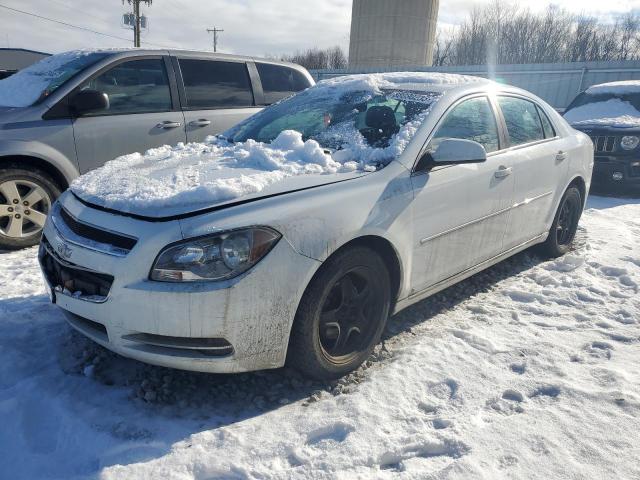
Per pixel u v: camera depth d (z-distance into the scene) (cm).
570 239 477
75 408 240
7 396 246
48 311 333
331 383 266
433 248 305
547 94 1864
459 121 334
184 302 216
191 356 227
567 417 235
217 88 582
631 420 233
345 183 265
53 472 203
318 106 364
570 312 350
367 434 225
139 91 523
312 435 227
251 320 226
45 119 462
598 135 754
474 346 303
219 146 355
